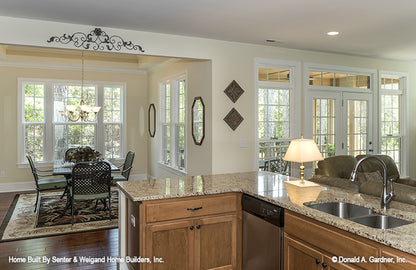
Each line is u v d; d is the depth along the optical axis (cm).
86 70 717
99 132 732
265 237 252
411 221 195
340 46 532
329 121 602
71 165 547
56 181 532
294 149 272
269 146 551
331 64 593
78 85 713
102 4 334
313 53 577
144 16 375
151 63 679
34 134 683
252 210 266
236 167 513
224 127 503
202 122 524
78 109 705
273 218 241
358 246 177
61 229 429
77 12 360
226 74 501
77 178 441
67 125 707
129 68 745
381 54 600
